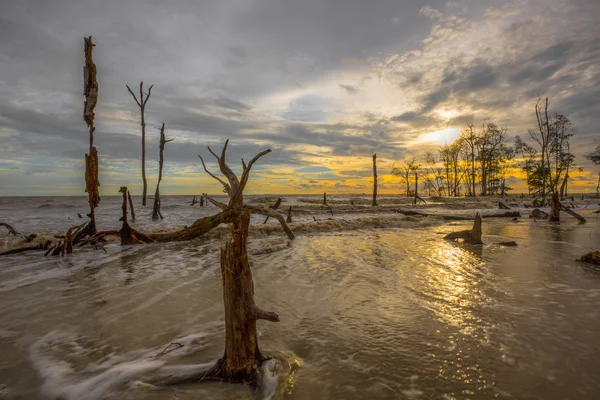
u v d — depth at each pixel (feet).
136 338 13.15
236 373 9.92
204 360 11.26
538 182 146.92
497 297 17.65
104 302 17.46
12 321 14.90
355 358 11.20
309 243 37.86
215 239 40.52
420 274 23.06
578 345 11.96
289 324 14.28
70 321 14.89
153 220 68.18
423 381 9.80
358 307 16.39
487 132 190.80
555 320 14.32
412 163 191.21
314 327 13.93
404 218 65.92
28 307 16.67
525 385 9.52
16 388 9.82
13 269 24.99
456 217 73.31
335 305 16.72
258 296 18.26
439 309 15.93
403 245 36.45
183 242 37.86
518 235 43.70
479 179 217.97
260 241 38.73
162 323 14.66
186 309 16.44
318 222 54.54
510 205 127.65
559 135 140.97
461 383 9.68
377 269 24.71
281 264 26.53
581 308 15.76
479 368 10.49
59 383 10.03
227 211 24.75
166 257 29.81
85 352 12.05
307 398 9.05
